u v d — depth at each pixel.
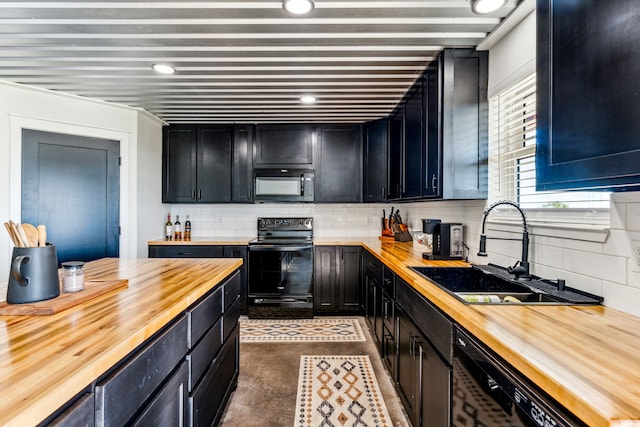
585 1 0.98
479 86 2.07
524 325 1.03
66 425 0.67
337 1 1.61
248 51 2.13
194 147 3.87
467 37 1.93
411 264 2.12
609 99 0.90
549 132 1.14
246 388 2.20
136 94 2.92
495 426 0.95
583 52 0.99
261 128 3.87
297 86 2.72
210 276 1.68
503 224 1.92
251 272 3.64
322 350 2.78
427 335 1.52
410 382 1.78
